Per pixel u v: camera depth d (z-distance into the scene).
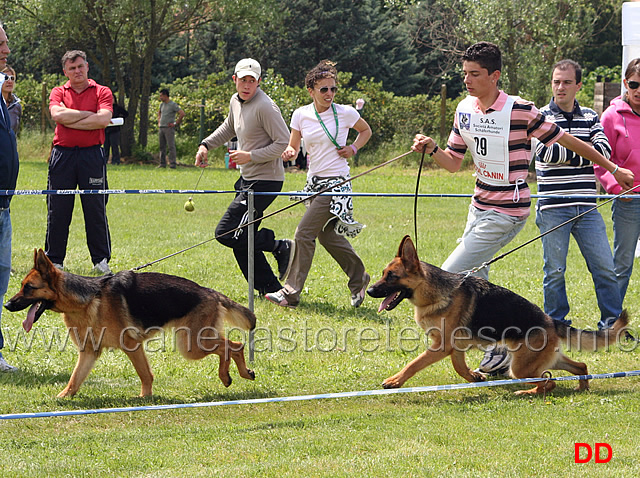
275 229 16.12
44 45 36.09
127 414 6.09
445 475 4.76
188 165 31.97
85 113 10.60
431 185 25.53
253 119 9.30
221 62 51.06
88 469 4.87
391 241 14.64
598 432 5.64
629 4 13.30
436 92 53.03
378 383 7.11
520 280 11.51
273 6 35.62
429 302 6.75
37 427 5.77
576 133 8.29
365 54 49.50
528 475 4.79
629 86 8.59
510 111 6.94
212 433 5.63
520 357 6.80
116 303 6.44
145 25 34.31
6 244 7.20
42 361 7.48
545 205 8.41
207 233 15.11
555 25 33.75
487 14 33.41
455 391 6.90
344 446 5.32
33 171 25.67
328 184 9.35
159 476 4.74
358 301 9.89
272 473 4.80
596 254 8.39
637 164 8.68
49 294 6.31
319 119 9.38
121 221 16.34
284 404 6.45
